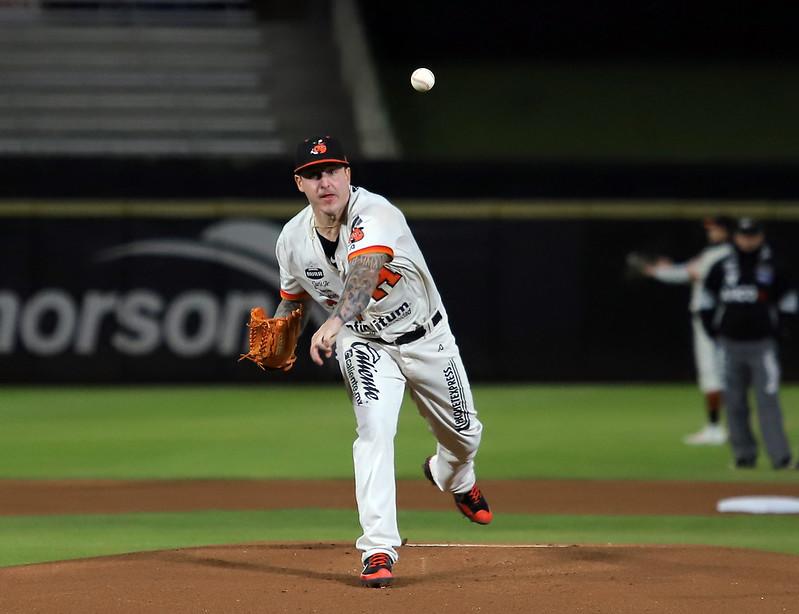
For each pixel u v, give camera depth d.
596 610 18.08
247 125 80.06
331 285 20.77
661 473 37.59
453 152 82.75
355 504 31.78
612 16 90.81
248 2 91.38
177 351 63.66
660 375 64.44
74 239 63.00
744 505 30.73
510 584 19.91
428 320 20.72
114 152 76.69
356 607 18.17
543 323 64.06
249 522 29.00
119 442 44.34
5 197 62.50
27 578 20.47
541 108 87.38
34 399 58.47
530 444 44.12
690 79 90.44
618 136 84.81
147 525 28.50
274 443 44.22
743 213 63.84
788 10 90.62
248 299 63.66
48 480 35.81
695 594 19.20
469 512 23.61
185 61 84.56
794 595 19.22
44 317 63.00
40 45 84.56
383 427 20.12
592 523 29.02
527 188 63.78
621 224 64.12
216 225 63.47
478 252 63.84
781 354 64.38
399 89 88.88
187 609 18.12
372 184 63.31
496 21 90.75
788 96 89.00
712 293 38.50
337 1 89.31
